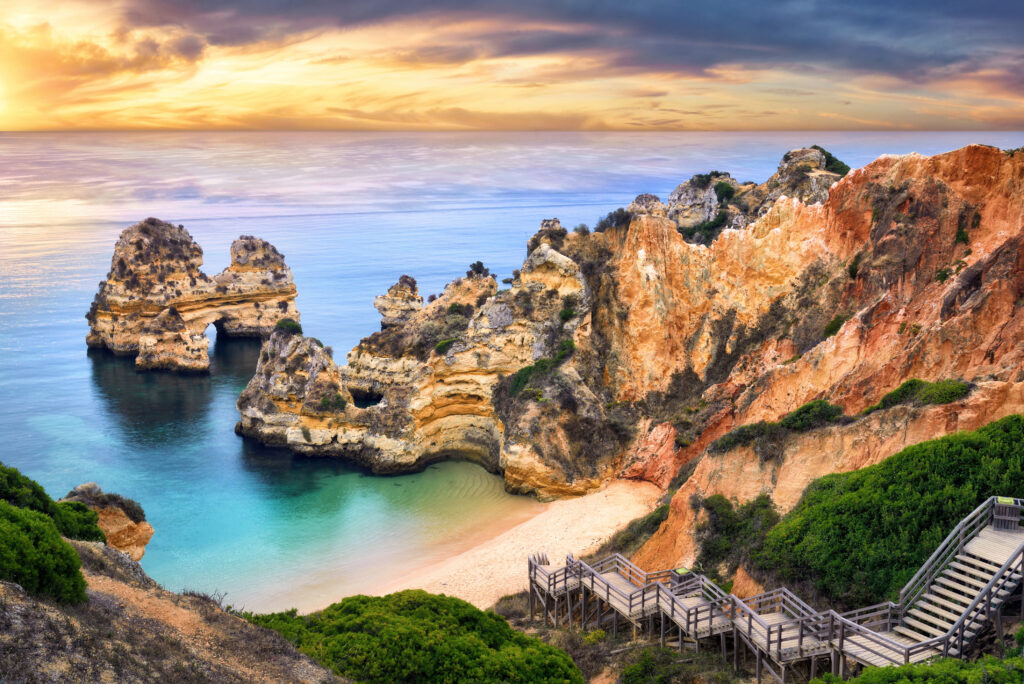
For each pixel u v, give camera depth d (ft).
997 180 207.10
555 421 238.27
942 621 94.07
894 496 118.32
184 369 388.16
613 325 262.06
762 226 257.34
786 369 207.21
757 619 104.12
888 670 82.23
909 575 107.76
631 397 252.62
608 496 222.48
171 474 257.75
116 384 368.07
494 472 257.55
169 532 215.51
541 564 165.17
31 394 349.82
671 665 111.45
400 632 98.78
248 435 290.97
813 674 100.37
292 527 218.79
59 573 77.46
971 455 116.78
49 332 466.70
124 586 89.61
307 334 462.60
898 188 226.79
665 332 256.32
